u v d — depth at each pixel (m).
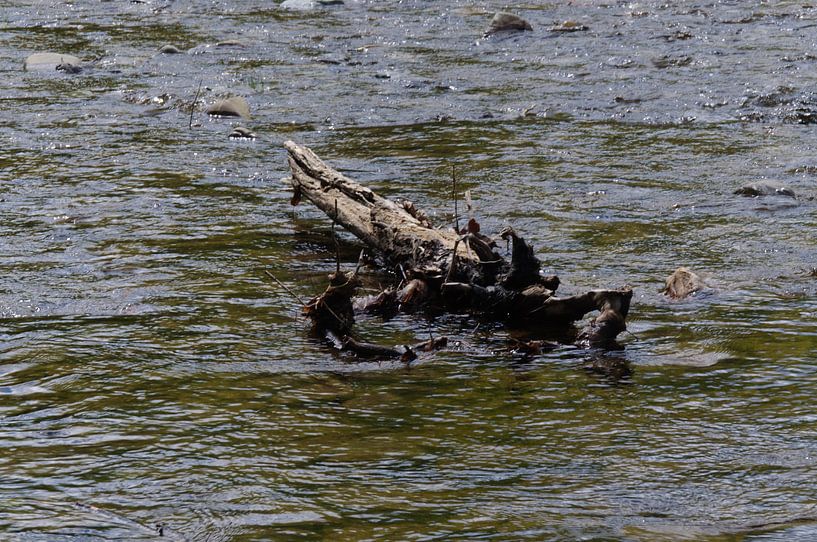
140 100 34.22
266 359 14.77
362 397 13.52
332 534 10.21
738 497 10.96
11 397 13.49
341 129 30.80
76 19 49.81
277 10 52.00
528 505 10.77
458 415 12.97
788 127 30.08
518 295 16.66
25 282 18.08
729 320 16.23
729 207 22.80
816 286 17.78
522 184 24.78
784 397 13.45
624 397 13.50
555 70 37.91
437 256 18.14
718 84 34.88
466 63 39.38
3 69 39.03
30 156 27.58
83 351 14.99
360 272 19.00
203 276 18.48
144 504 10.80
